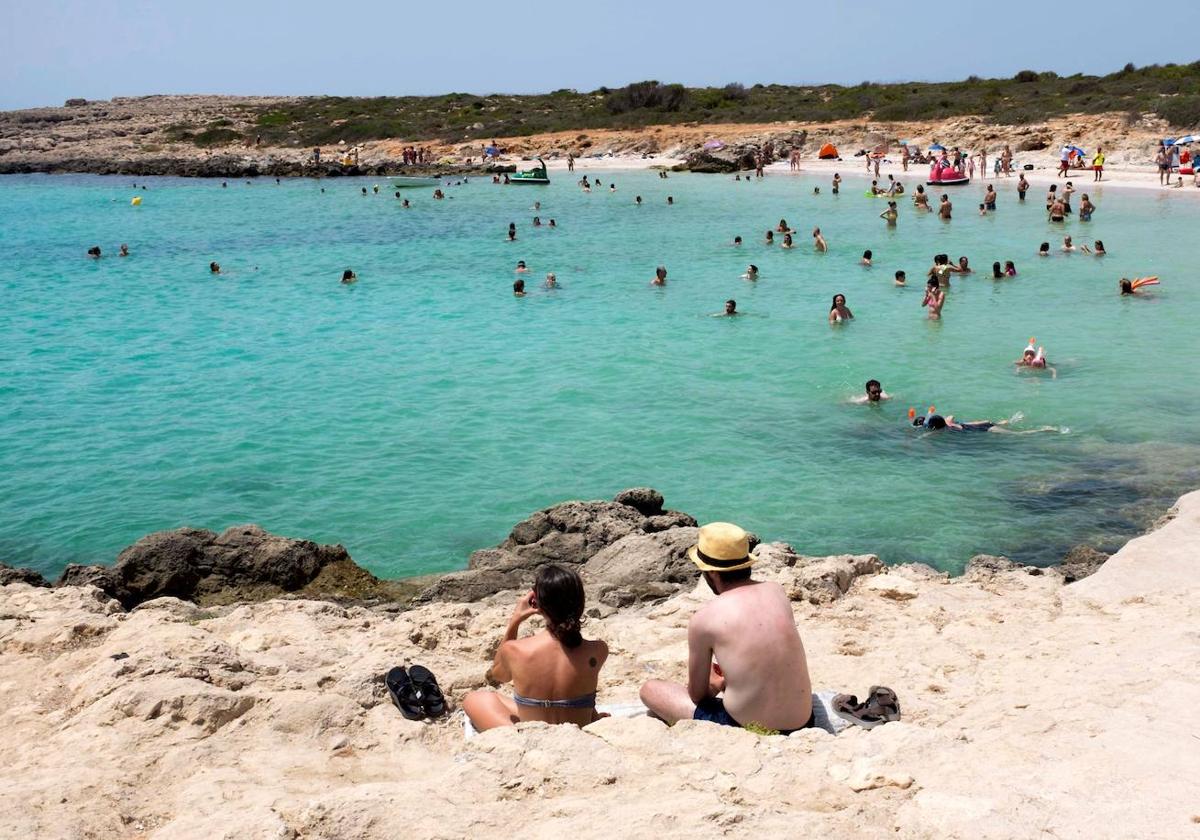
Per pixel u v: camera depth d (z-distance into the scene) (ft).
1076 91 266.57
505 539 45.91
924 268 109.19
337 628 30.01
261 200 215.31
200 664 23.11
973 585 32.45
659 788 15.46
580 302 98.07
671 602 31.76
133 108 501.97
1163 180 172.76
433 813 14.55
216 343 84.58
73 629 27.20
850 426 59.77
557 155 284.41
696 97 342.23
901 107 268.62
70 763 18.29
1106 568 32.42
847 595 31.65
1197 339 75.05
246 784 17.16
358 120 355.56
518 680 18.78
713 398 65.98
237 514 49.96
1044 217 143.13
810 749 16.69
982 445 55.52
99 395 69.72
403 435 60.80
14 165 305.32
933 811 14.34
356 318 93.81
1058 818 14.17
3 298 106.42
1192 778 15.38
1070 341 76.13
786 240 127.03
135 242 150.20
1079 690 20.10
